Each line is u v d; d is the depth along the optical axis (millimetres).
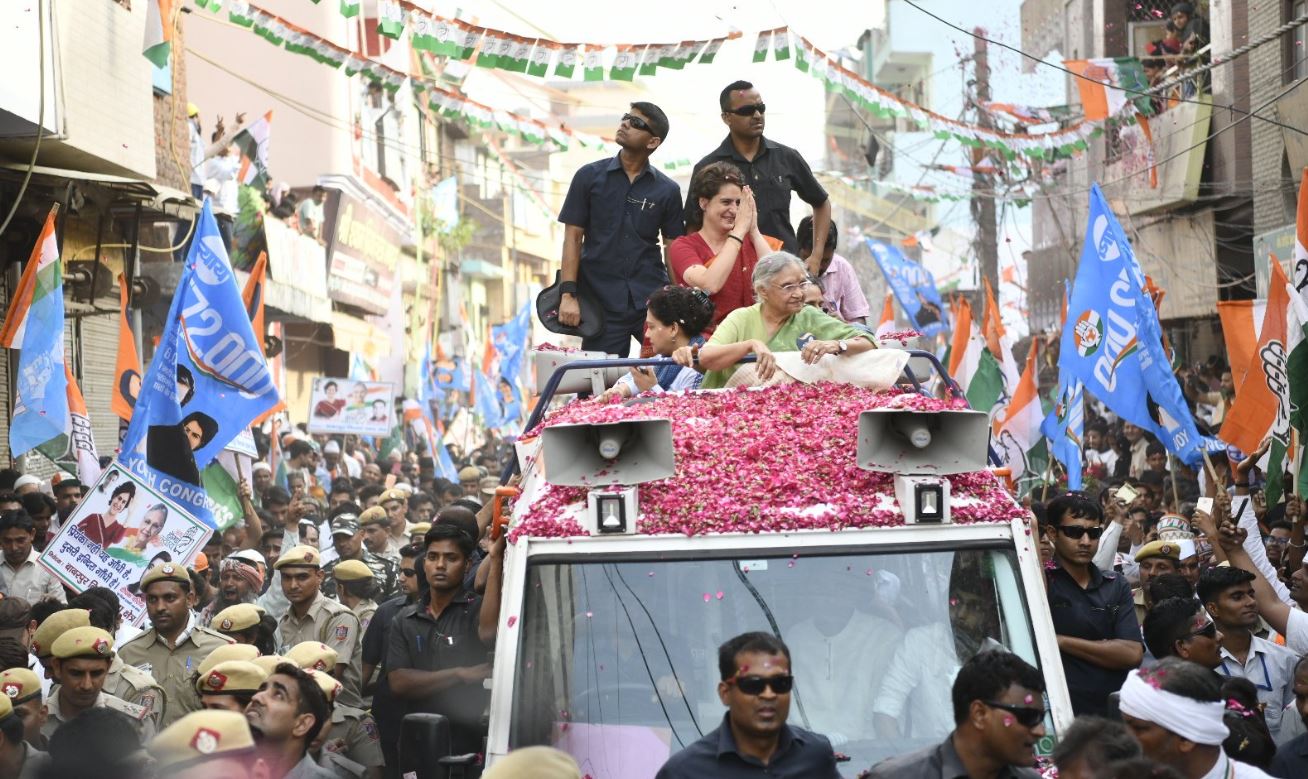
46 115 13609
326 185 35438
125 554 9141
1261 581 7871
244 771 4668
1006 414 14227
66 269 17047
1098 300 11695
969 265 39812
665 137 9055
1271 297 10688
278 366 26547
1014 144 19375
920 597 5480
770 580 5477
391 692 7852
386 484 20219
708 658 5391
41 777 4871
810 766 4867
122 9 16203
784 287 6859
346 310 38250
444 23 13133
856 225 49969
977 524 5598
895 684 5363
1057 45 34500
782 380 6637
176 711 8219
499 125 17578
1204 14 27656
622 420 5566
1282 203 21875
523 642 5418
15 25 12977
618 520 5512
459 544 7727
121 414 12031
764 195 9172
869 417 5645
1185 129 24422
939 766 4754
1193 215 25578
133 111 16531
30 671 6500
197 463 10461
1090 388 11734
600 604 5465
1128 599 7137
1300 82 19391
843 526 5559
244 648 6500
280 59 36375
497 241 61125
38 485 12500
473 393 35625
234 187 23562
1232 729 6250
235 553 10578
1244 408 10805
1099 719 4422
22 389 10758
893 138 49406
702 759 4859
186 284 10445
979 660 4727
